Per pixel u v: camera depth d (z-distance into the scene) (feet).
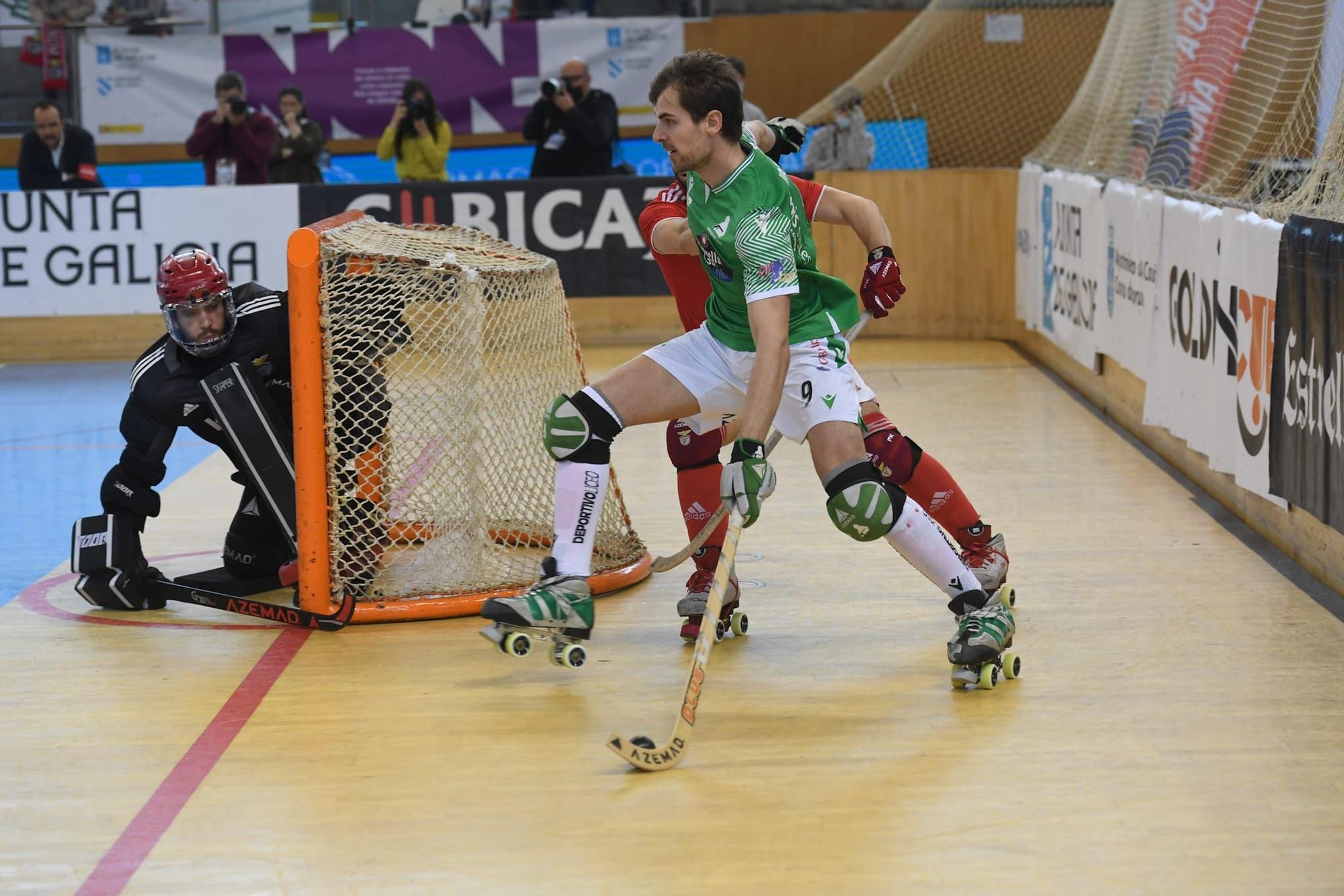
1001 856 30.78
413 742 38.06
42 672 44.39
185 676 43.88
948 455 75.66
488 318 52.47
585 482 40.11
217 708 41.01
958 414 87.92
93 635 48.37
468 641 47.06
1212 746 36.81
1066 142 110.83
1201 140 80.33
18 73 144.87
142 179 146.30
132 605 50.78
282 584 53.78
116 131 145.28
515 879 30.12
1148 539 58.49
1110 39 107.04
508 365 53.31
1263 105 74.59
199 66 144.36
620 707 40.57
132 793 35.04
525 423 54.03
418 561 51.57
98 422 92.89
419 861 31.07
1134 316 77.56
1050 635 46.42
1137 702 40.14
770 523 62.64
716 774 35.53
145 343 121.49
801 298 40.47
